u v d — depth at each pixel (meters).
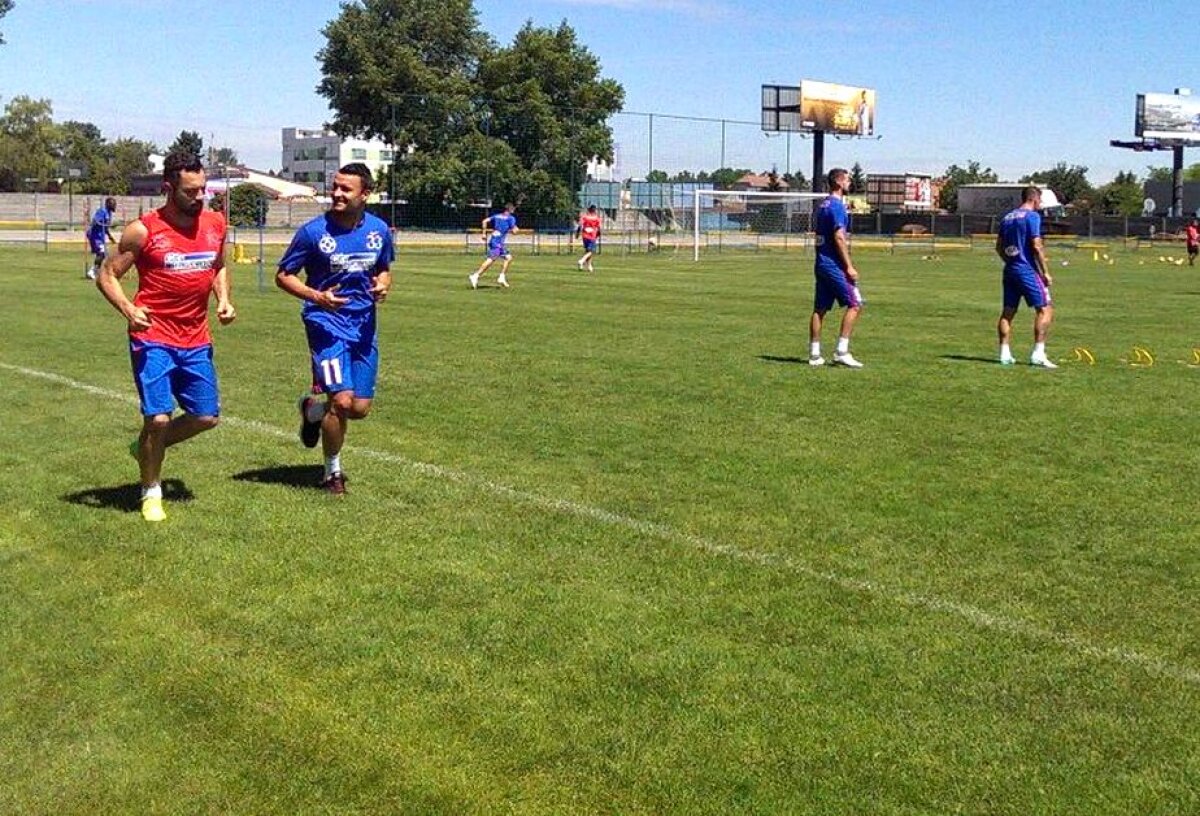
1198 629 5.46
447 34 72.88
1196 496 7.95
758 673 4.93
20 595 5.77
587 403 11.38
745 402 11.53
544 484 8.02
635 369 13.80
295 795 3.97
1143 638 5.36
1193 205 96.56
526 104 66.44
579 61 71.94
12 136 117.25
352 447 9.16
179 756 4.23
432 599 5.73
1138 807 3.94
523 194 63.28
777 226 67.88
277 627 5.36
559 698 4.67
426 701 4.64
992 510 7.52
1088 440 9.88
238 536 6.72
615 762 4.18
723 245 59.34
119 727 4.43
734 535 6.87
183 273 6.95
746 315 21.11
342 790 4.00
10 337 15.69
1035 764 4.21
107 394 11.36
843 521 7.21
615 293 26.42
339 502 7.48
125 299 6.84
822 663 5.04
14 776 4.09
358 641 5.20
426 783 4.04
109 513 7.17
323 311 7.50
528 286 28.59
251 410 10.70
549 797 3.96
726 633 5.36
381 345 15.89
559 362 14.36
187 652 5.08
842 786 4.05
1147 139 88.00
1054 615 5.63
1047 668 5.01
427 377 12.97
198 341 7.13
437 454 8.95
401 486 7.92
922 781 4.09
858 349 16.27
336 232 7.37
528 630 5.34
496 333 17.55
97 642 5.18
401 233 57.84
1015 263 14.42
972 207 89.75
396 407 11.03
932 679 4.89
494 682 4.80
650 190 63.41
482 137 62.91
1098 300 27.12
